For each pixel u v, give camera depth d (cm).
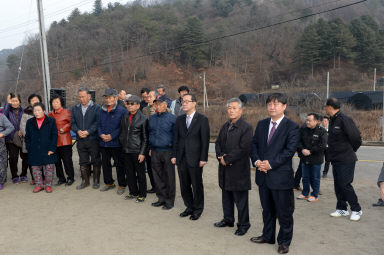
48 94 1202
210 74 9131
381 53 8706
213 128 2050
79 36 8962
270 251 330
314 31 9044
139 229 389
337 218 436
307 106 2188
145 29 10281
